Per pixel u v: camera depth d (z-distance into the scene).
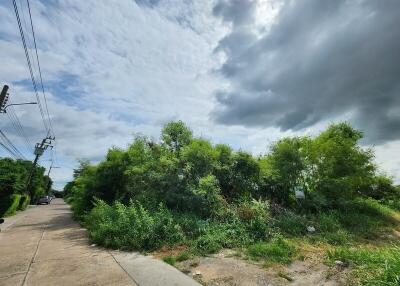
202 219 11.37
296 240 9.66
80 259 7.50
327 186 15.78
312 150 16.62
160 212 10.36
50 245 9.65
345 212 14.89
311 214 13.79
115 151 18.02
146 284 5.51
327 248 8.57
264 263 6.79
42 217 21.97
